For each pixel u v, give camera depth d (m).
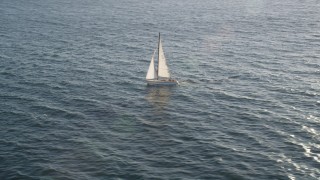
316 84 84.25
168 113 71.00
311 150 57.50
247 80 88.06
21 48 112.75
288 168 53.16
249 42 121.50
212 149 58.16
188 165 54.12
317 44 118.19
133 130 64.38
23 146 58.84
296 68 95.50
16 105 73.50
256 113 70.56
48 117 68.75
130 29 140.25
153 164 54.38
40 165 53.91
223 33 134.25
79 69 95.00
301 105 73.69
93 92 80.75
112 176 51.59
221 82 87.19
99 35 130.62
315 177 51.12
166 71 86.75
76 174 51.97
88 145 59.31
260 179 50.91
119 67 97.19
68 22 152.00
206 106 74.19
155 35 131.50
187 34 133.00
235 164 54.22
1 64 97.25
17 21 152.38
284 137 61.53
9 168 53.09
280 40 123.62
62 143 59.91
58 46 115.94
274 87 83.25
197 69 96.25
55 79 87.75
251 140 60.84
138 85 85.19
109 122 67.25
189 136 62.31
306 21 153.12
